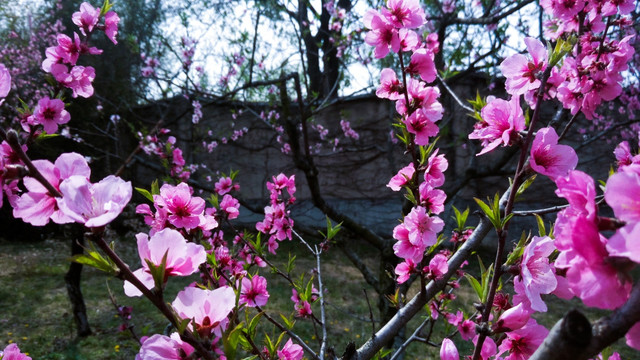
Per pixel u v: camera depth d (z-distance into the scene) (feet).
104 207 1.96
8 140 2.13
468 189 29.14
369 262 28.40
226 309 2.30
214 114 34.55
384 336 4.31
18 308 19.66
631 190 1.30
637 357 14.20
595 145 24.14
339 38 17.07
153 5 26.17
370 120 33.04
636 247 1.21
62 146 29.09
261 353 3.88
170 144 9.36
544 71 3.04
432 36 7.18
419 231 4.56
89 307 19.88
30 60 27.61
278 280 23.38
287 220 7.96
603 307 1.37
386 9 4.66
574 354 1.27
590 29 5.33
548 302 20.15
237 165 34.73
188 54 16.78
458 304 17.89
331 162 33.76
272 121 25.73
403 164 15.98
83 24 6.07
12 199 2.94
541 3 5.25
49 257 27.81
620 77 4.47
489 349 3.08
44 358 15.25
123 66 28.71
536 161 2.89
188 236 4.66
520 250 3.00
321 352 5.43
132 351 15.99
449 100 17.49
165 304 2.08
